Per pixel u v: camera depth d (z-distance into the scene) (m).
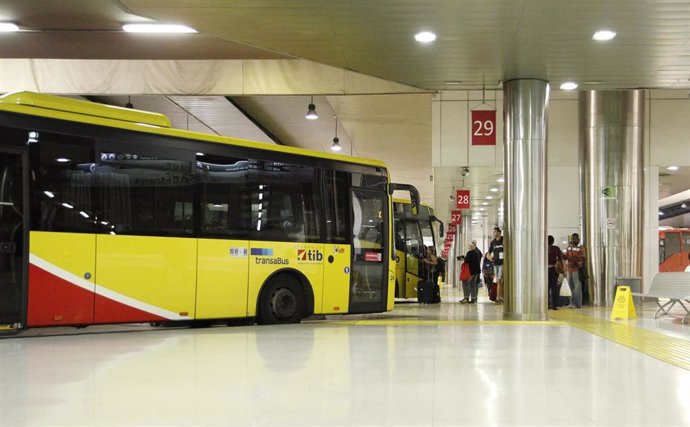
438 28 12.09
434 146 23.12
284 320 13.02
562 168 22.86
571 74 15.01
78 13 13.34
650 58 13.72
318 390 6.11
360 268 14.20
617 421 5.00
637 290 18.56
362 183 14.44
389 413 5.21
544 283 15.11
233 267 12.23
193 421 4.93
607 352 8.88
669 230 29.38
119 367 7.43
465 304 22.05
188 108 23.84
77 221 10.48
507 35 12.41
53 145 10.38
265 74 18.05
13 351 8.89
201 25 12.14
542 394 5.99
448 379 6.71
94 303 10.56
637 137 20.28
